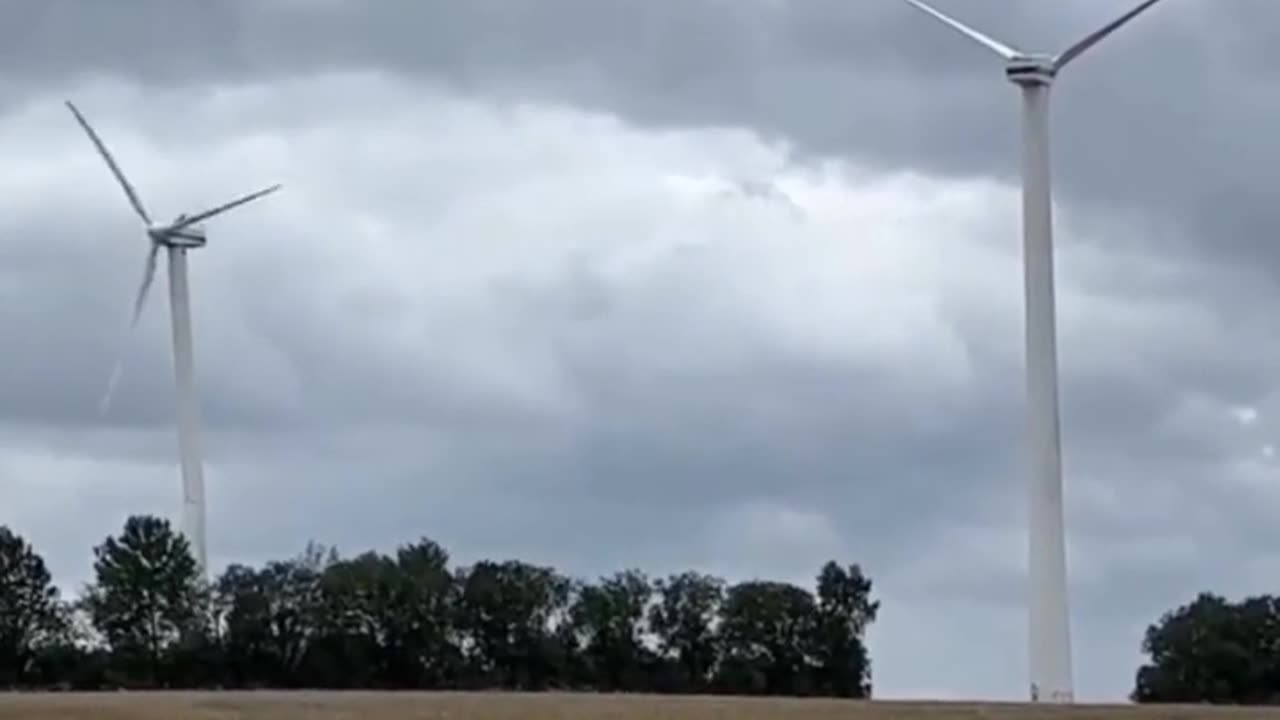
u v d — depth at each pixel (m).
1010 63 149.62
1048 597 151.00
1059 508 151.00
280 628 190.50
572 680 197.00
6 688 183.75
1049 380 150.50
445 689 189.62
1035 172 149.62
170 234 175.88
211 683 187.88
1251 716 135.50
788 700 159.62
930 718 133.38
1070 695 151.50
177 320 180.75
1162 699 184.75
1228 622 184.88
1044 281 150.12
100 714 127.56
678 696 172.00
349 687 190.25
